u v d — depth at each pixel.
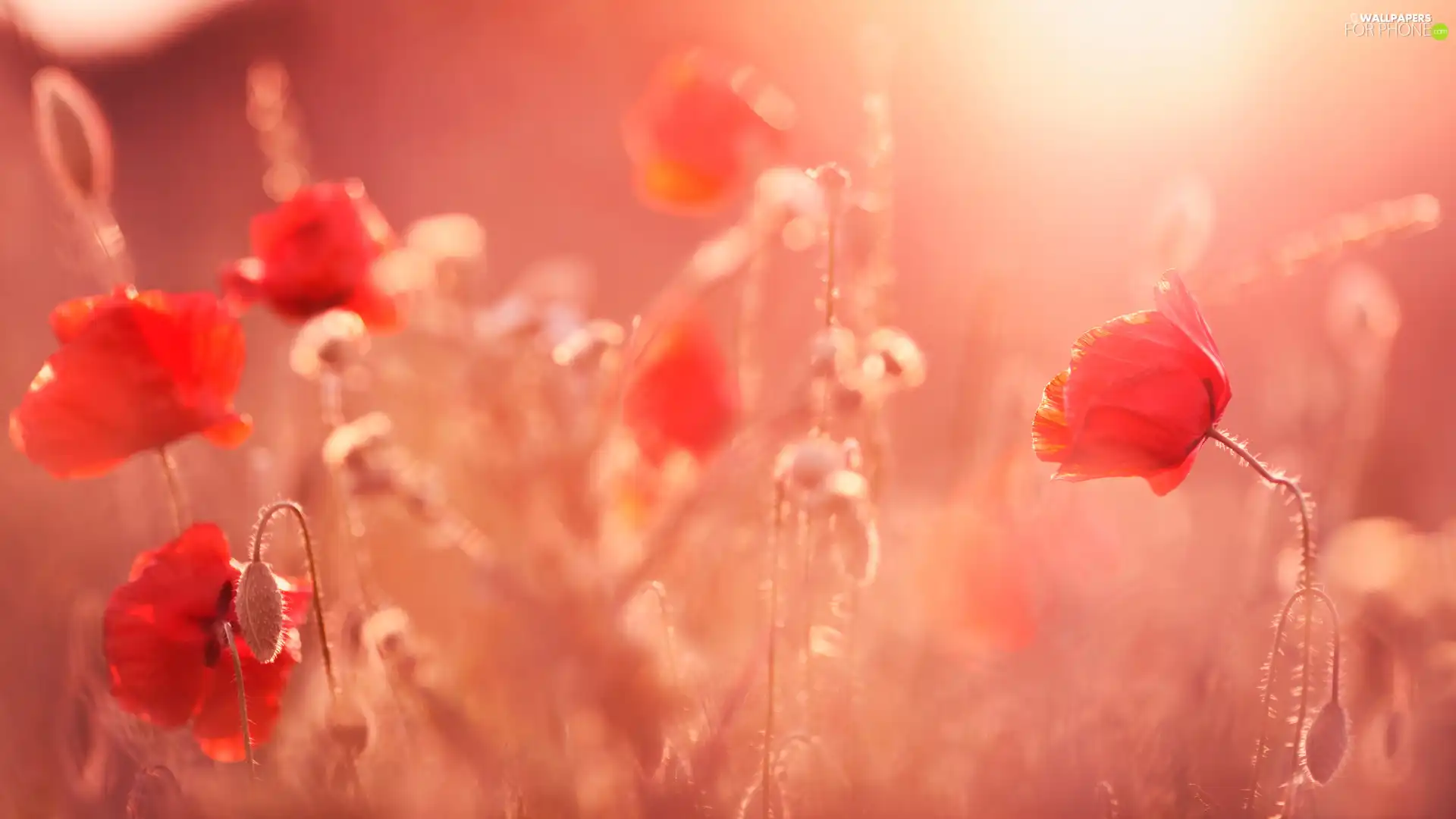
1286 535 1.25
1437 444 1.70
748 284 1.21
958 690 1.19
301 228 1.14
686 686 1.13
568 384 1.21
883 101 1.15
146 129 2.61
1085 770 1.14
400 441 1.27
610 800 1.12
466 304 1.24
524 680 1.13
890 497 1.28
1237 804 1.12
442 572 1.21
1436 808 1.20
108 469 1.06
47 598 1.25
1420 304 2.16
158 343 1.06
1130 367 1.03
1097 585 1.24
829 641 1.14
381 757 1.12
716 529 1.19
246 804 1.11
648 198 1.26
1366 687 1.23
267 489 1.22
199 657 1.05
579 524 1.20
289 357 1.26
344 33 3.13
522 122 2.82
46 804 1.16
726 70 1.25
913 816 1.12
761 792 1.09
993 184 2.31
